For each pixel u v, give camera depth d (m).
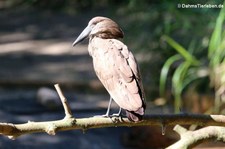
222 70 11.40
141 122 5.64
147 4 15.05
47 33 27.00
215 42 10.83
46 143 12.84
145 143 12.59
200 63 12.80
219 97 12.36
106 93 17.08
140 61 15.11
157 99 14.86
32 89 17.78
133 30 15.05
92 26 6.93
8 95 16.77
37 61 21.56
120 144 12.91
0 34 27.30
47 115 14.63
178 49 12.31
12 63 21.27
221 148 11.84
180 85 12.27
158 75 14.98
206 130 5.84
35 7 32.78
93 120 5.43
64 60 21.52
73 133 13.40
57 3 32.28
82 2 31.61
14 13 32.12
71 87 17.61
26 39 25.84
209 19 13.31
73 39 25.42
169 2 13.75
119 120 5.54
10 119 14.15
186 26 13.36
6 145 12.59
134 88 5.76
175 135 12.33
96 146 12.78
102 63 6.20
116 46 6.34
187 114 5.82
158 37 14.55
